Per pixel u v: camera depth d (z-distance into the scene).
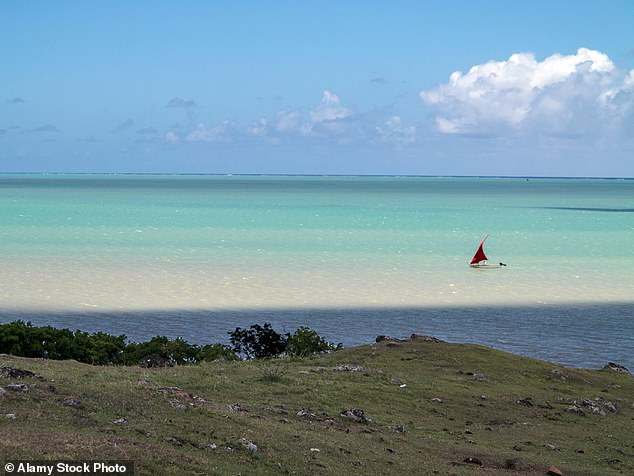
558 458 24.20
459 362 37.22
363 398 29.00
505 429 27.36
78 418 19.12
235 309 63.56
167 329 54.88
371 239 132.25
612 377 38.66
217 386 28.25
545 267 98.06
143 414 20.73
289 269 90.25
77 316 59.09
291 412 25.48
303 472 18.59
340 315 62.28
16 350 34.53
